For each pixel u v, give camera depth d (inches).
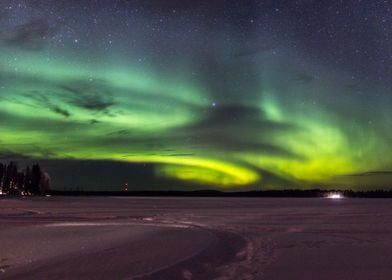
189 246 479.5
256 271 345.7
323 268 358.3
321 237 582.6
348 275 331.3
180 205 1911.9
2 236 580.4
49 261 382.6
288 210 1373.0
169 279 312.5
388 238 570.9
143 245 488.4
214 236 585.6
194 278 320.5
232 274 334.3
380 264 377.1
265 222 855.7
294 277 323.6
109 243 506.9
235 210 1379.2
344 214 1119.6
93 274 326.0
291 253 441.1
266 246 494.0
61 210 1339.8
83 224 780.0
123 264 365.1
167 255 413.4
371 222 845.2
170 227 722.8
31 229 674.2
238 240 546.3
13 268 351.9
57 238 556.4
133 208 1528.1
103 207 1605.6
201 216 1056.2
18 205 1787.6
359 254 434.9
